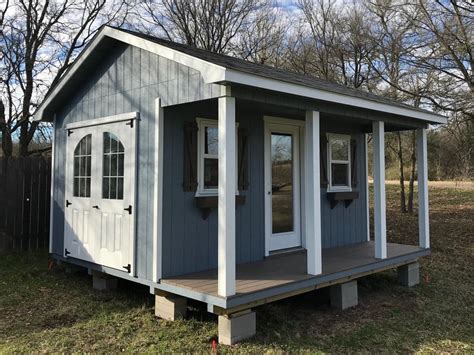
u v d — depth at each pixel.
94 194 5.77
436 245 9.84
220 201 4.00
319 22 17.22
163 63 4.79
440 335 4.59
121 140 5.33
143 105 5.05
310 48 17.73
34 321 4.63
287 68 18.67
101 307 5.08
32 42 10.89
